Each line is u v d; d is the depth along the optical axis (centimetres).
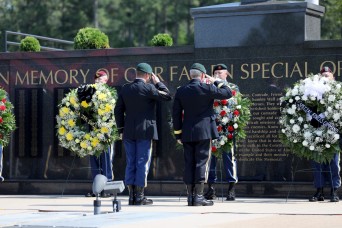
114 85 3609
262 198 3362
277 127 3397
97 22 9706
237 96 3200
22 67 3725
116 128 3331
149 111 3020
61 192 3641
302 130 3092
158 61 3559
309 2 3478
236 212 2709
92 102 3322
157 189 3519
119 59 3606
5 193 3716
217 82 2950
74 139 3344
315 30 3475
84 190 3609
